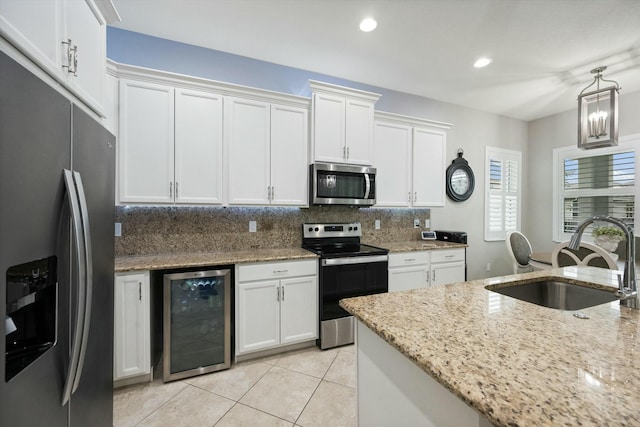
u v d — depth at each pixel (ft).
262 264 7.54
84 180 3.59
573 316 3.32
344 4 6.82
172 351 6.66
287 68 9.86
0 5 2.49
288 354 7.91
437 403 2.45
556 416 1.67
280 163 8.63
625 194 11.94
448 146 13.08
